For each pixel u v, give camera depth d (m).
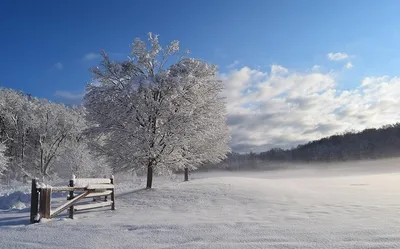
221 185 17.06
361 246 5.27
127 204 13.23
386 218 7.83
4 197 14.62
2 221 9.16
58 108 52.25
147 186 17.75
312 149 126.44
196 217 8.95
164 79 17.52
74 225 7.92
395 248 5.11
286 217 8.43
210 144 21.34
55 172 47.25
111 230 7.08
